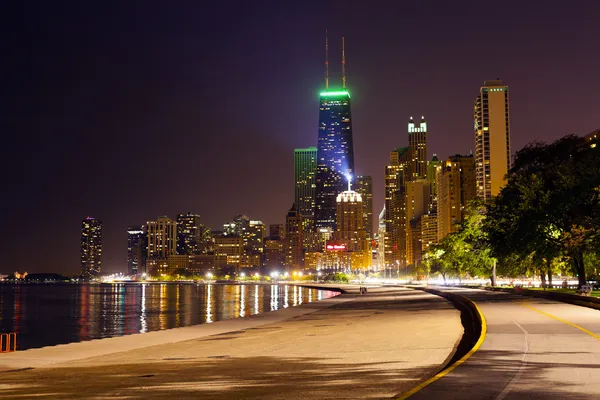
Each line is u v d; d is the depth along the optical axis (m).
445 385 19.30
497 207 93.25
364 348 35.59
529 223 75.50
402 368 26.06
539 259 78.50
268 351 37.88
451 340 36.97
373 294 165.50
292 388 22.11
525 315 42.38
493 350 26.25
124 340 55.91
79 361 38.72
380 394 20.00
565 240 73.38
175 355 39.44
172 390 23.11
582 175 73.31
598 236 70.69
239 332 61.44
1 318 150.25
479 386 19.08
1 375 31.88
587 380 19.78
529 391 18.27
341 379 23.66
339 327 55.69
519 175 89.44
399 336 41.53
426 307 76.31
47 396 23.19
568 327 34.47
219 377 26.19
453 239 154.12
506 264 98.38
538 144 89.94
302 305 120.88
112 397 22.11
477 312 46.38
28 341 90.69
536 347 26.95
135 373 29.58
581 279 78.75
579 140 87.56
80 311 178.75
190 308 182.12
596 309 47.72
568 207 72.75
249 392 21.73
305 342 42.81
